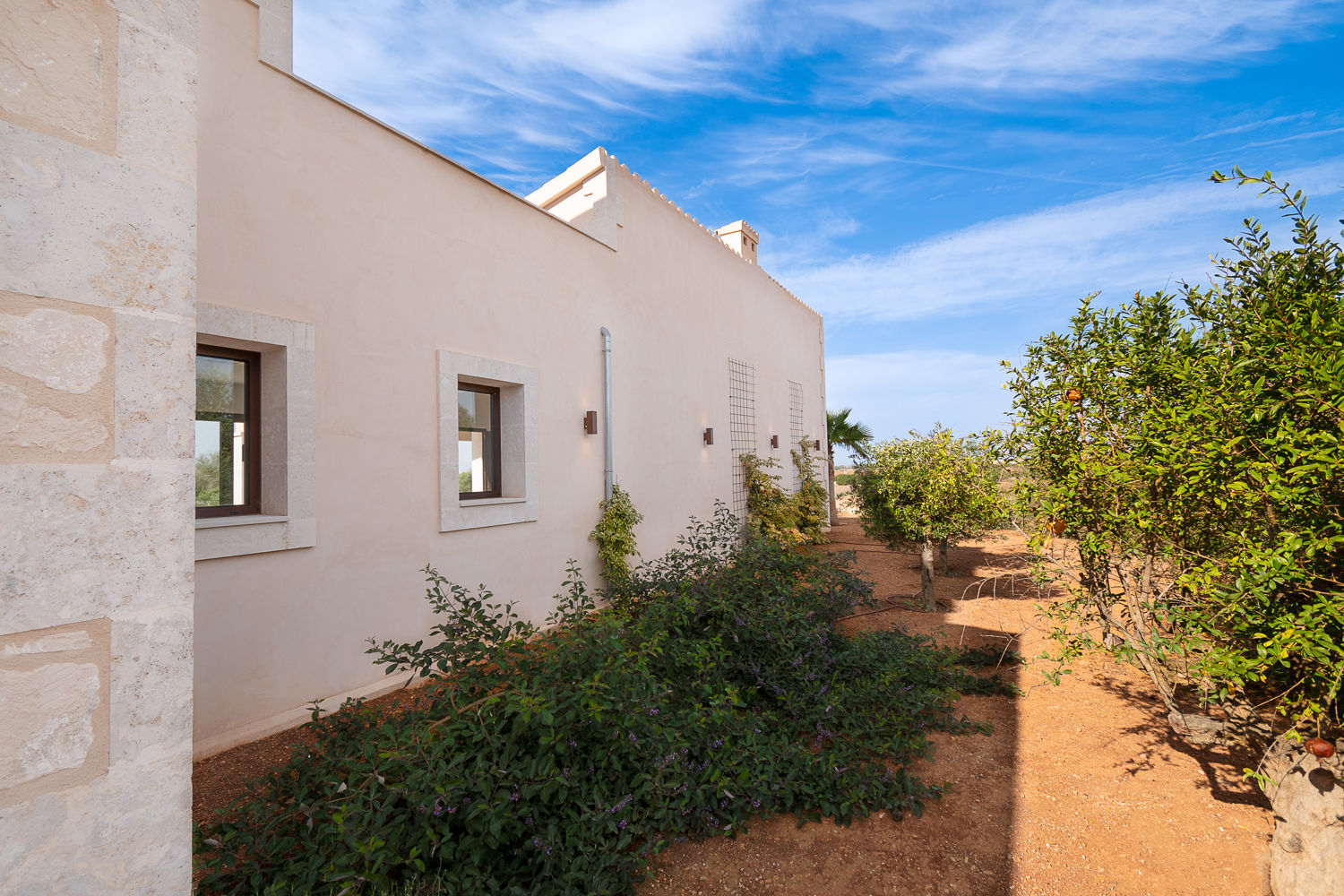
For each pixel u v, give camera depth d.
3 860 0.92
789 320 14.78
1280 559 2.22
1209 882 2.50
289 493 4.17
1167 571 3.14
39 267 1.01
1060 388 3.56
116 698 1.07
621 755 2.88
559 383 6.85
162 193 1.19
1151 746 3.61
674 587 5.30
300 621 4.23
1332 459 2.15
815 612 5.11
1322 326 2.45
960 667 4.91
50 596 0.99
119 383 1.10
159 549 1.14
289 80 4.29
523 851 2.44
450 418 5.39
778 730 3.75
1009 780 3.34
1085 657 5.05
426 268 5.26
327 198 4.50
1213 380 2.71
